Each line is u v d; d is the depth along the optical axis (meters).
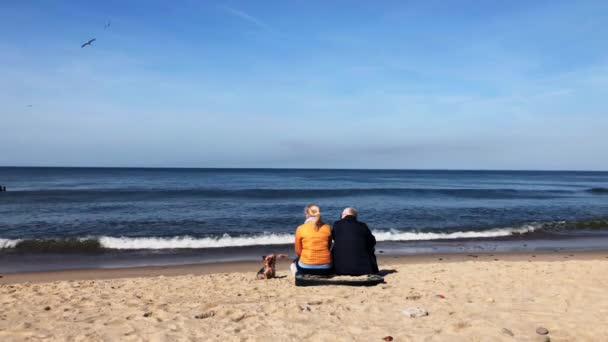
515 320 4.71
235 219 19.86
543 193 43.19
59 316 5.16
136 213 21.89
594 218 21.41
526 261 10.81
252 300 5.97
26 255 12.41
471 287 6.64
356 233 7.07
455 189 47.03
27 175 84.62
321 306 5.47
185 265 11.10
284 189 42.78
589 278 7.25
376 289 6.52
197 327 4.58
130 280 8.31
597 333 4.25
